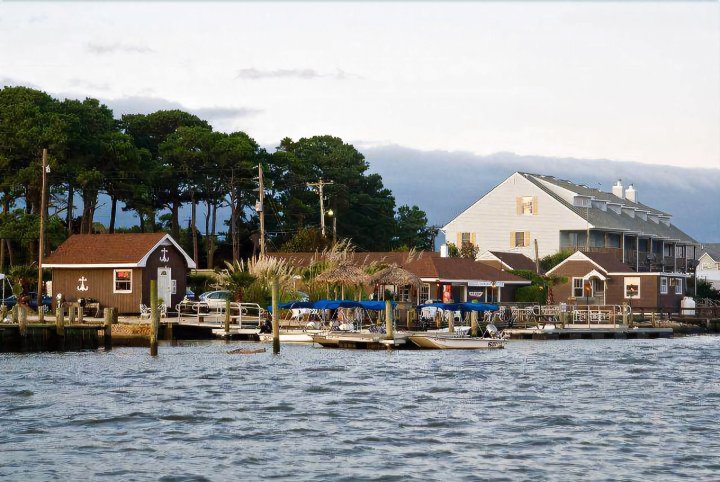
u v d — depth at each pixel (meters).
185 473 39.16
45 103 147.75
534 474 39.12
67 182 146.12
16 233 130.88
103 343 90.31
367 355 88.50
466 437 46.25
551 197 177.75
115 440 45.00
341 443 44.72
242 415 51.84
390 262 131.38
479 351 95.69
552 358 88.19
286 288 112.12
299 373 71.88
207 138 167.00
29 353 83.38
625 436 46.66
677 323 146.62
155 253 109.50
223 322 103.12
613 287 160.75
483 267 138.75
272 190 189.38
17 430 47.09
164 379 66.75
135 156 150.75
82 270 109.19
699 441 45.59
